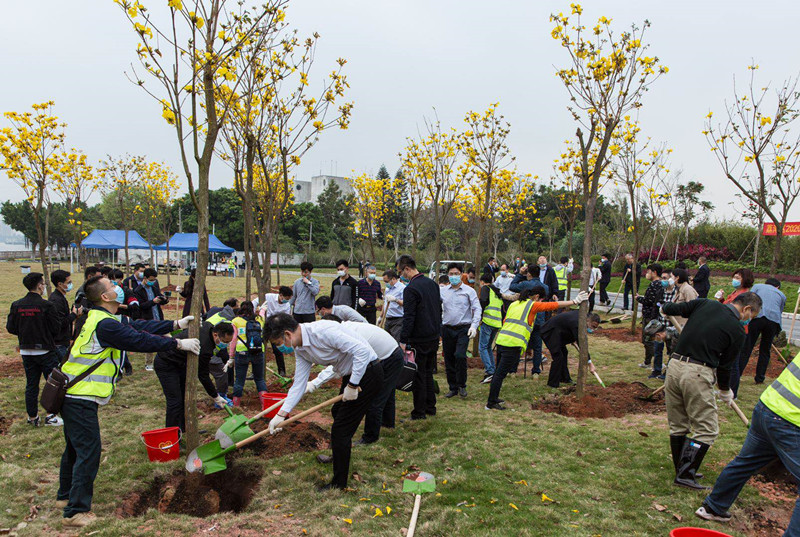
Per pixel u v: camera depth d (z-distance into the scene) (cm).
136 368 857
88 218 5278
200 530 368
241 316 647
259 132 800
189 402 453
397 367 499
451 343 723
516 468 464
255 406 663
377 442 536
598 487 430
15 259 5872
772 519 384
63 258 5828
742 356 760
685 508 395
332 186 6456
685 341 440
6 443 519
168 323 434
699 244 2864
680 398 443
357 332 477
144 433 473
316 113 780
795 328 1467
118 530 361
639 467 470
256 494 423
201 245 448
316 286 888
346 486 430
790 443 334
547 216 3669
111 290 395
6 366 855
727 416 612
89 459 376
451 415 625
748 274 702
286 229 5491
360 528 366
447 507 392
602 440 533
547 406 658
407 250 4353
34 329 559
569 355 1008
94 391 378
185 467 458
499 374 650
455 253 4291
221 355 623
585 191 668
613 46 643
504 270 1105
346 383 464
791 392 337
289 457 489
